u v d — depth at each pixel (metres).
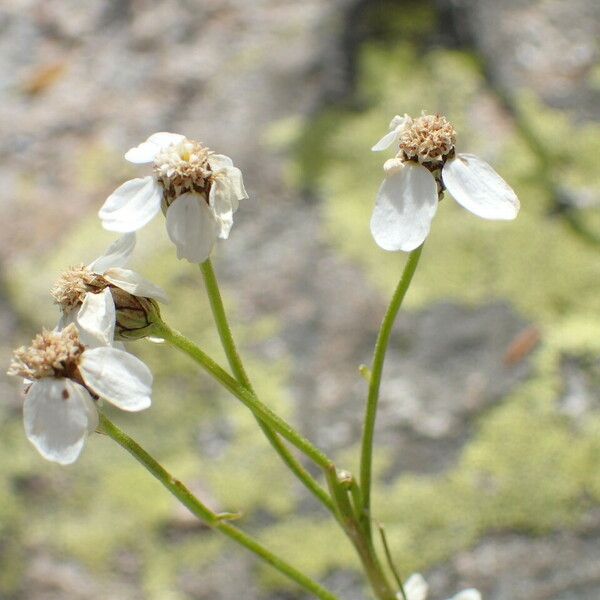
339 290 0.24
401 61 0.29
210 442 0.23
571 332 0.23
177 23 0.32
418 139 0.14
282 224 0.26
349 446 0.22
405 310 0.24
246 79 0.30
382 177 0.26
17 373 0.14
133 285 0.14
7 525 0.22
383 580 0.15
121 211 0.14
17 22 0.33
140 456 0.14
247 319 0.24
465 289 0.24
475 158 0.14
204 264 0.14
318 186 0.26
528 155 0.26
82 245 0.26
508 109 0.28
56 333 0.14
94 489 0.23
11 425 0.24
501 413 0.22
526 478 0.21
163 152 0.14
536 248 0.24
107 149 0.29
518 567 0.20
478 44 0.29
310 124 0.28
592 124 0.27
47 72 0.31
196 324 0.24
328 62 0.29
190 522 0.22
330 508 0.14
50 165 0.29
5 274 0.26
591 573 0.20
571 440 0.21
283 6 0.32
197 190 0.14
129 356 0.14
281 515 0.21
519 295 0.24
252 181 0.27
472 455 0.21
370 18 0.30
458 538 0.21
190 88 0.30
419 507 0.21
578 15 0.30
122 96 0.30
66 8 0.34
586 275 0.24
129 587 0.21
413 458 0.22
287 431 0.14
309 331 0.24
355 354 0.23
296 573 0.14
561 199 0.25
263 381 0.23
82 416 0.14
